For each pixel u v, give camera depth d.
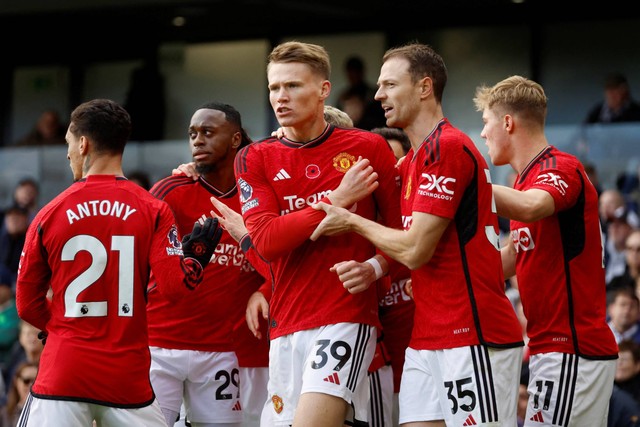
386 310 21.45
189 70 50.62
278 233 17.81
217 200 21.05
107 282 17.89
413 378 17.62
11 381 32.19
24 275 18.14
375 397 20.45
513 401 17.47
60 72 52.97
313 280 18.25
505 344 17.23
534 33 45.03
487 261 17.33
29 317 18.38
